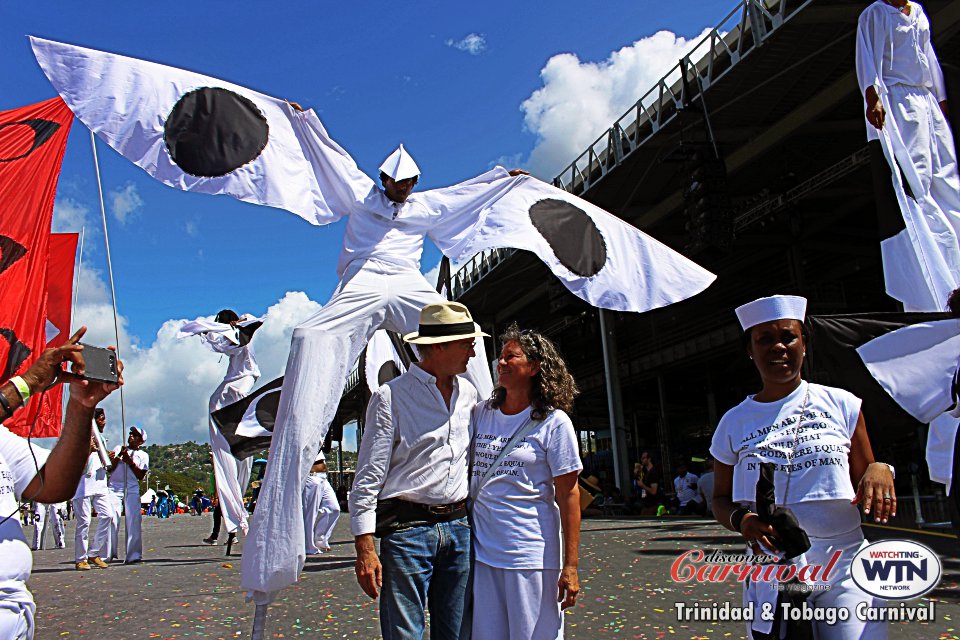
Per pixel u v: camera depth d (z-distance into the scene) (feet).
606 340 77.77
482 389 14.16
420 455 10.31
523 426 10.31
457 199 16.49
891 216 18.81
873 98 18.76
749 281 99.09
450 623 10.34
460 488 10.53
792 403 8.77
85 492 30.09
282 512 12.30
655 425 155.22
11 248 16.20
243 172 14.94
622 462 74.08
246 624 17.42
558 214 18.04
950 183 18.74
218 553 35.76
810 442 8.50
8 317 15.87
